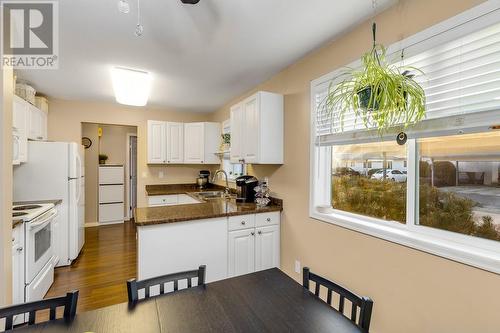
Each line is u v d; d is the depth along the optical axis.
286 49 2.26
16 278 2.00
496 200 1.26
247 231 2.57
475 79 1.29
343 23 1.85
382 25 1.71
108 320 0.95
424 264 1.45
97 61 2.51
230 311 1.02
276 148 2.72
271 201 2.95
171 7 1.65
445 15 1.37
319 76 2.25
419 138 1.53
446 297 1.35
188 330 0.90
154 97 3.91
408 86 1.09
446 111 1.40
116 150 5.99
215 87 3.38
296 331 0.90
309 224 2.37
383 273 1.69
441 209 1.49
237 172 4.11
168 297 1.12
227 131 4.36
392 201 1.79
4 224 1.62
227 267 2.45
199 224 2.31
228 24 1.85
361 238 1.85
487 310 1.19
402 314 1.57
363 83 1.14
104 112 4.34
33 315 0.96
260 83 3.21
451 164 1.44
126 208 5.99
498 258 1.18
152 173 4.83
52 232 2.73
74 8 1.66
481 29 1.24
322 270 2.21
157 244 2.13
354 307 1.02
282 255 2.75
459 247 1.34
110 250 3.86
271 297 1.12
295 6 1.64
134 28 1.90
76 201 3.35
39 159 3.12
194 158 4.69
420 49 1.49
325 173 2.34
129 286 1.08
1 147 1.60
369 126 1.75
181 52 2.32
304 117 2.44
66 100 4.07
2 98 1.60
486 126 1.20
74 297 0.99
